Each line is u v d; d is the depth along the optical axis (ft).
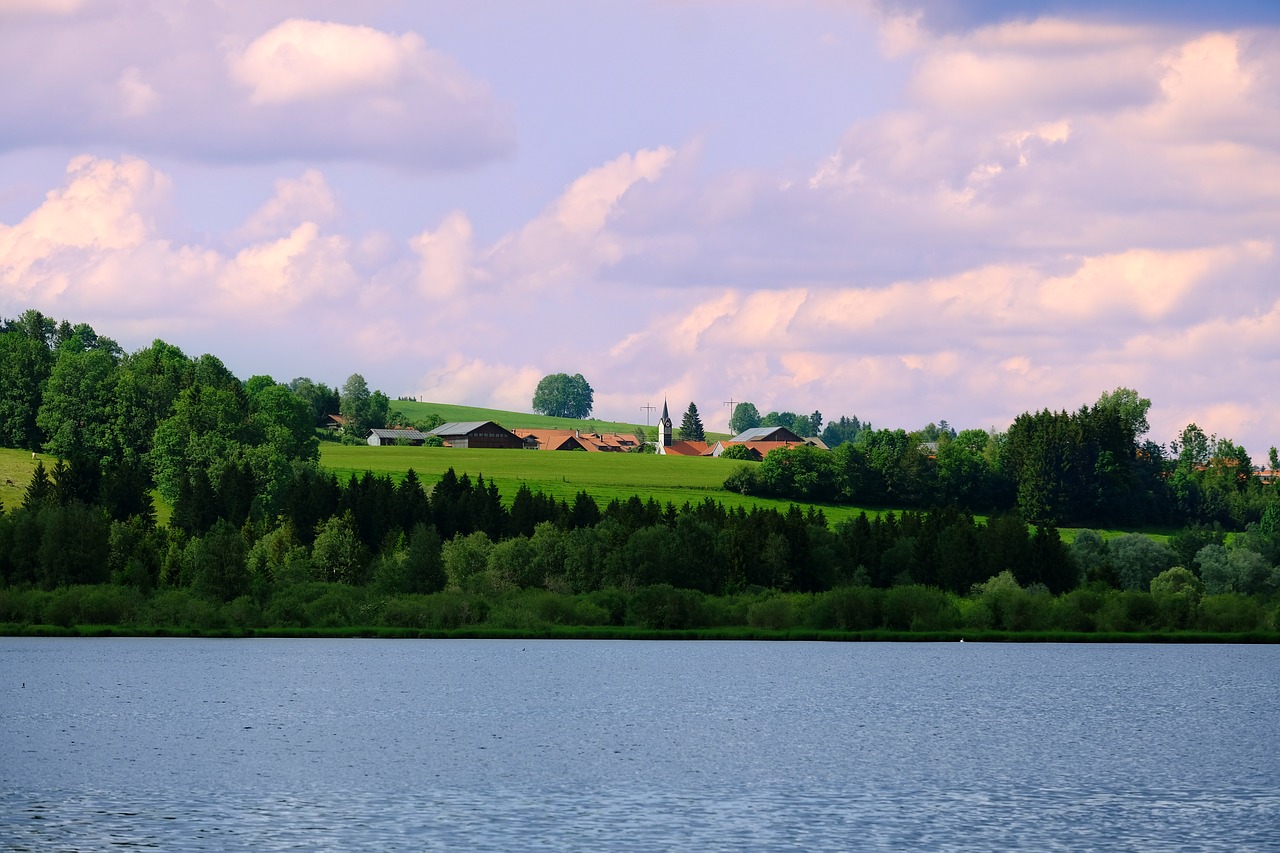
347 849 321.93
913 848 326.44
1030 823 356.18
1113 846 329.52
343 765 440.45
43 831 339.57
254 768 433.07
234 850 320.50
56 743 483.51
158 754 460.55
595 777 420.77
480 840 331.98
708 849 323.57
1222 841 335.47
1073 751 483.10
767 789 402.93
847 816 363.76
